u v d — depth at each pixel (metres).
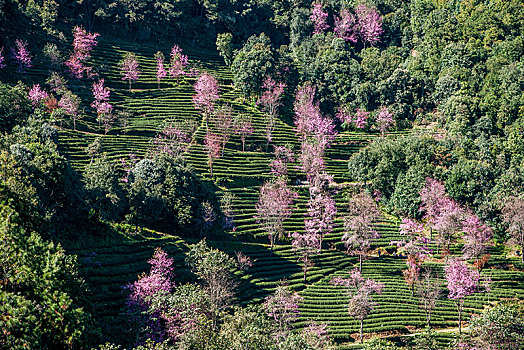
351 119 147.75
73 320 44.00
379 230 109.62
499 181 114.62
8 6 124.94
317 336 63.91
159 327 60.09
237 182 115.56
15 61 125.06
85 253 72.81
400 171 121.31
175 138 121.81
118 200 85.12
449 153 124.56
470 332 58.34
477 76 148.25
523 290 91.12
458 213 106.88
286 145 132.62
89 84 137.38
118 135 120.50
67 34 148.00
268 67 148.88
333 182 124.81
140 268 75.94
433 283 88.25
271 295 80.12
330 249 103.31
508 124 134.38
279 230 100.50
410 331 79.38
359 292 80.75
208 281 69.75
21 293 44.84
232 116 136.25
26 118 98.94
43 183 71.56
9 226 47.78
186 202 94.00
